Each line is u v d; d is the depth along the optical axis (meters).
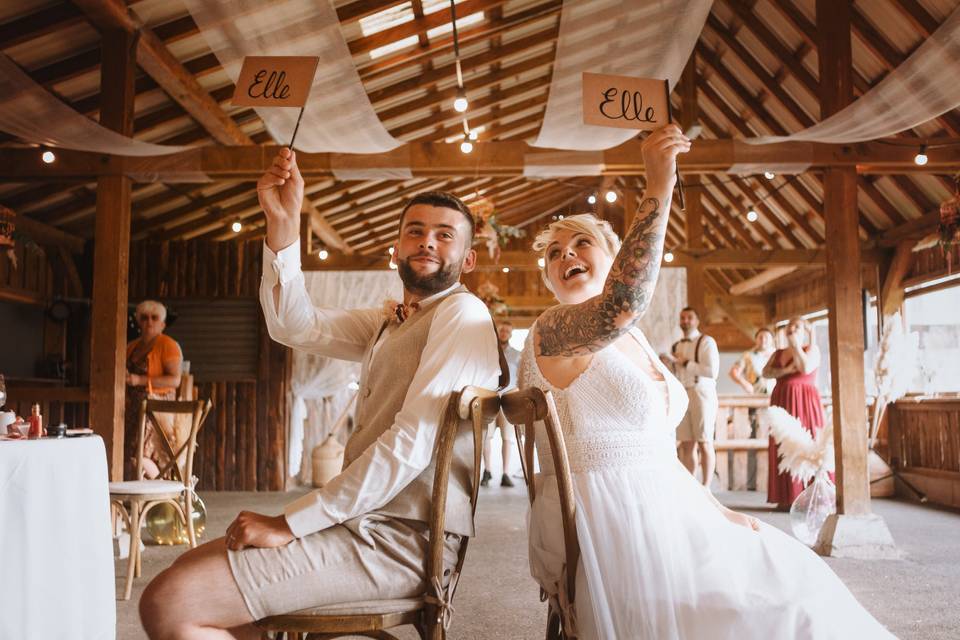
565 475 1.33
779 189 10.05
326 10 3.56
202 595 1.29
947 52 3.55
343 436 8.75
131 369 5.41
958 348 8.05
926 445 7.57
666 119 1.52
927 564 4.20
